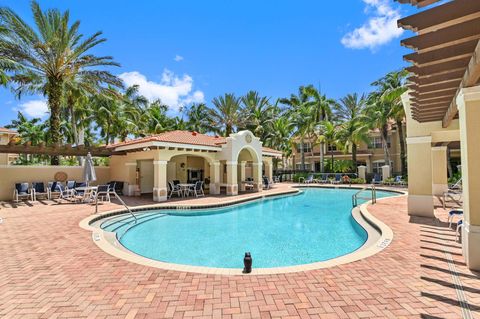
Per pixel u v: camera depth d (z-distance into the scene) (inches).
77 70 769.6
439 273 199.9
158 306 158.6
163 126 1638.8
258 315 148.6
